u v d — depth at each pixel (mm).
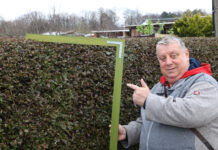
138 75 2740
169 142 1404
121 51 1643
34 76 1752
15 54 1699
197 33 10594
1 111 1538
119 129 1801
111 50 2377
